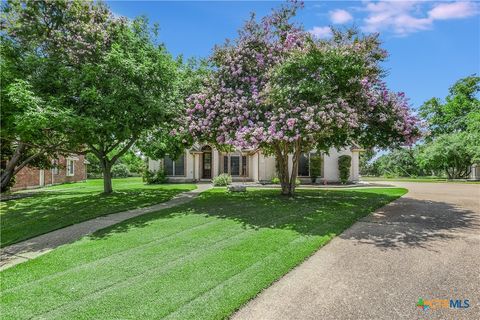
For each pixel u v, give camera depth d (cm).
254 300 358
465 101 3325
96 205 1134
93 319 320
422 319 308
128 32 1110
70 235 709
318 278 415
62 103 976
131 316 324
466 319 307
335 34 932
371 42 912
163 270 452
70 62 1081
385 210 916
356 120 873
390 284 390
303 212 877
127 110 1022
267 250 531
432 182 2264
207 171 2498
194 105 1072
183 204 1102
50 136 1227
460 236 610
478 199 1148
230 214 879
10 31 1123
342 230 668
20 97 822
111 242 614
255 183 2142
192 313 328
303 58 835
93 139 1080
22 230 791
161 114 1066
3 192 1582
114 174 4178
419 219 779
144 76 1031
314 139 1045
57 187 2234
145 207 1066
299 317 317
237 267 455
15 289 403
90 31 1086
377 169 4088
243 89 1034
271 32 1091
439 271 430
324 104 832
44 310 343
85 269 468
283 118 846
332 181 2188
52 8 1155
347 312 324
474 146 2295
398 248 538
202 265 468
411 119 944
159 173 2284
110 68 1007
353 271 436
